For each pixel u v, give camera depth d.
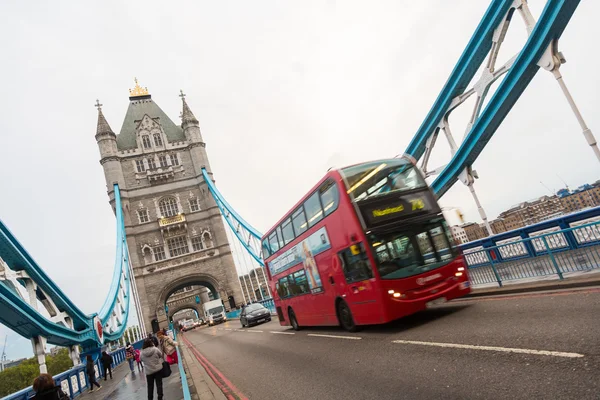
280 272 17.39
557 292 8.66
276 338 16.38
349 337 11.15
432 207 10.77
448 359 6.35
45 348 18.31
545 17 14.70
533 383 4.54
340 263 11.31
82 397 15.34
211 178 64.50
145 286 56.03
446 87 21.66
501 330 7.05
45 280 19.69
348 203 10.36
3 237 16.52
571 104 14.15
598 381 4.10
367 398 5.64
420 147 24.36
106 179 60.47
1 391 93.38
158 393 8.95
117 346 37.38
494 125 18.61
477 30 19.23
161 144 65.06
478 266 12.55
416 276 9.72
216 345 20.80
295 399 6.62
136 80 72.56
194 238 60.66
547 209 80.50
